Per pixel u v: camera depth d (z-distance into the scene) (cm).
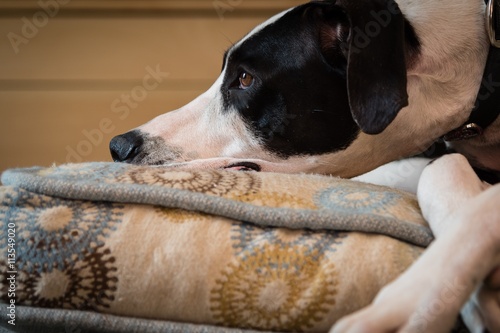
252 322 147
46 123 443
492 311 134
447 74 214
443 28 213
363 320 122
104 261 149
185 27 445
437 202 154
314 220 150
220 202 153
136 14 448
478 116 217
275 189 164
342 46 213
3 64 446
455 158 169
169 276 147
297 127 220
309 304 145
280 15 227
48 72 447
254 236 151
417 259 143
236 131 226
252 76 224
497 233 133
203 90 448
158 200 154
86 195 155
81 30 447
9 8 443
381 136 220
